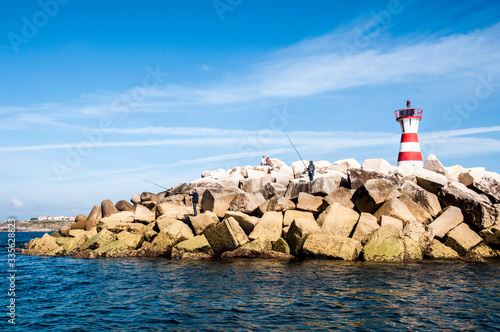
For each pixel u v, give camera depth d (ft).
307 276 48.60
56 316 36.19
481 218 65.05
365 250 59.06
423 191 70.18
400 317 33.30
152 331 31.42
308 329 30.89
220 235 66.33
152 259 67.72
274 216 67.26
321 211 71.92
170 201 92.99
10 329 32.91
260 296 40.27
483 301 37.52
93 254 74.13
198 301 39.27
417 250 59.98
